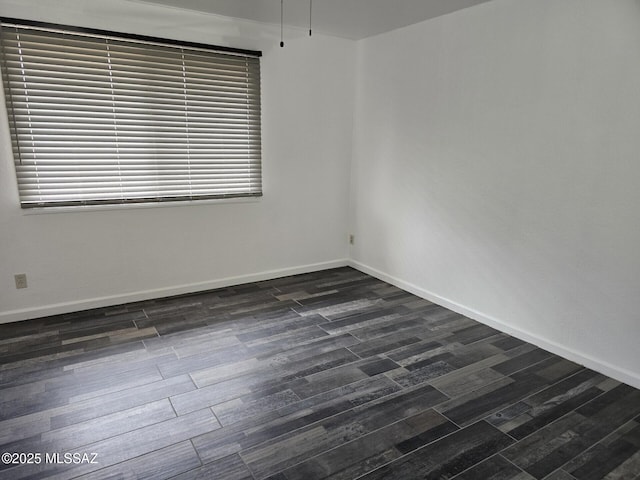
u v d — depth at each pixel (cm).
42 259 310
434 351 278
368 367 257
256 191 390
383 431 200
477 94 304
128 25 309
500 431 201
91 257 327
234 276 397
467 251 328
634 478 174
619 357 243
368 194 426
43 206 301
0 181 287
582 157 246
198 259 374
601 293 247
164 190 346
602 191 239
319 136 416
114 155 320
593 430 203
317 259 446
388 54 380
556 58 253
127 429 198
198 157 355
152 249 350
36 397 221
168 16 320
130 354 267
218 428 200
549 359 269
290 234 421
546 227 271
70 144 303
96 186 318
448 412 215
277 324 315
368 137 416
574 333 263
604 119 234
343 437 196
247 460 180
